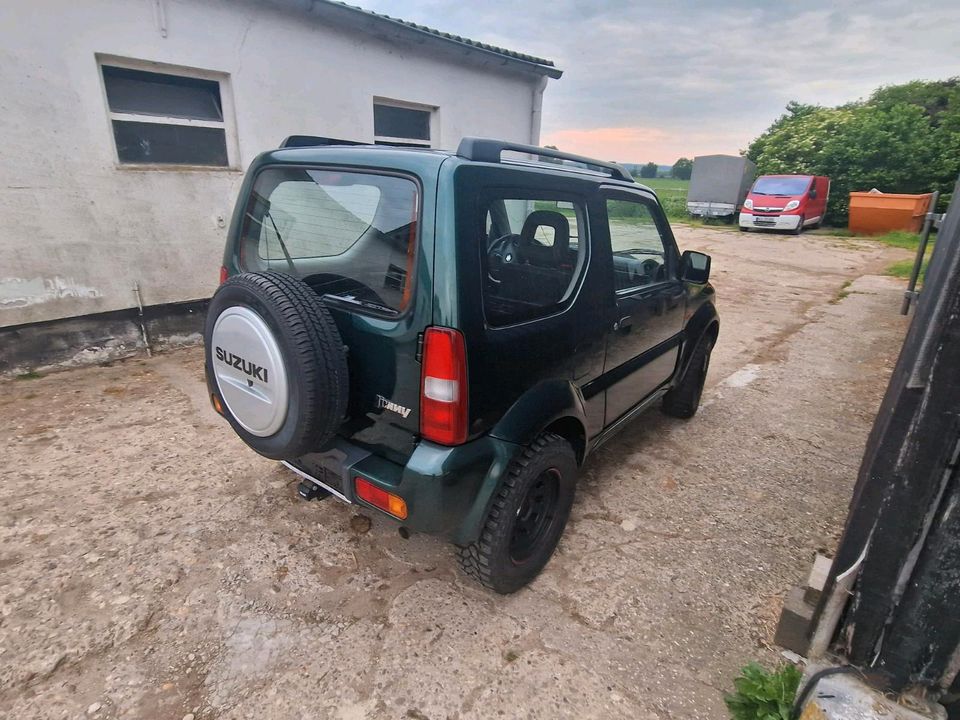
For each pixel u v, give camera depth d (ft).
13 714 5.96
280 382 6.34
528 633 7.29
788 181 59.77
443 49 21.76
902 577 4.57
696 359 13.38
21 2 13.28
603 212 8.94
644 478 11.27
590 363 8.74
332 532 9.08
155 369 15.87
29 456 11.01
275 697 6.27
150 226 16.43
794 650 6.80
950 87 100.83
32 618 7.16
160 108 16.42
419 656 6.86
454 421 6.27
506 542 7.30
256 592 7.78
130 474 10.50
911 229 57.00
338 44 19.31
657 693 6.51
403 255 6.35
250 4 16.94
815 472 11.74
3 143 13.65
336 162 7.11
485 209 6.46
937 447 4.20
